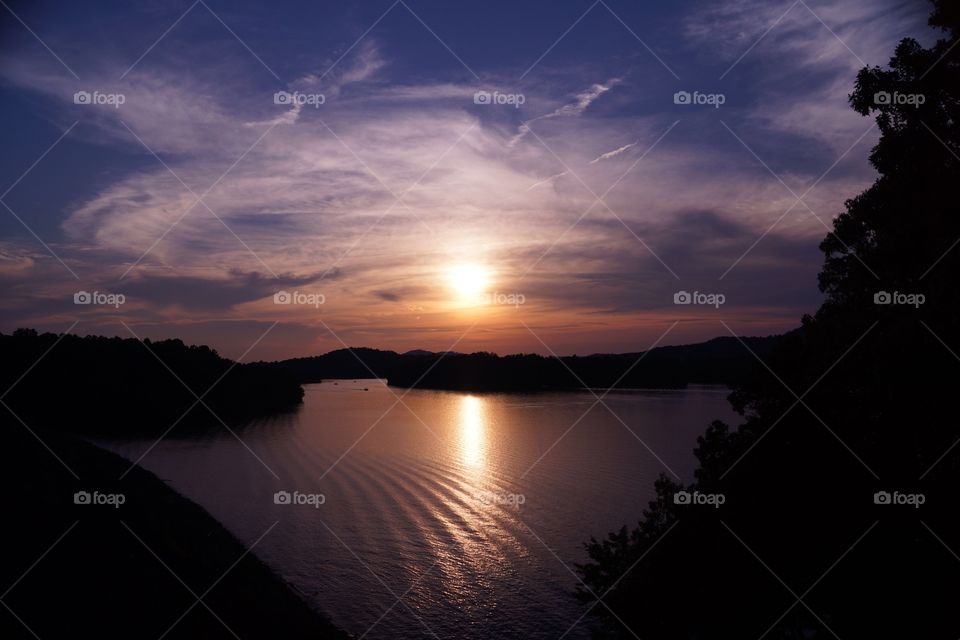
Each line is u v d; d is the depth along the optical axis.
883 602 14.73
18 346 93.25
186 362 117.62
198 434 92.94
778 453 17.02
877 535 15.02
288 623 21.30
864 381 15.88
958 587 14.02
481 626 32.16
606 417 107.62
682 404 123.38
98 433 84.81
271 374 145.75
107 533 22.97
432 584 37.66
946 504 14.23
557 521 49.75
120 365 104.19
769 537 16.55
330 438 91.88
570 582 37.75
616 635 20.05
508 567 40.19
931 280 14.15
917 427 14.62
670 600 17.86
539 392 167.25
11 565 18.47
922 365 13.96
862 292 16.64
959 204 13.93
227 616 19.52
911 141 15.65
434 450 81.50
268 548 43.53
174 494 34.22
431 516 51.62
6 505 23.41
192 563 23.03
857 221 17.03
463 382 193.75
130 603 18.05
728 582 17.08
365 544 44.31
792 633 17.20
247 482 62.88
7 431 37.44
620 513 51.47
